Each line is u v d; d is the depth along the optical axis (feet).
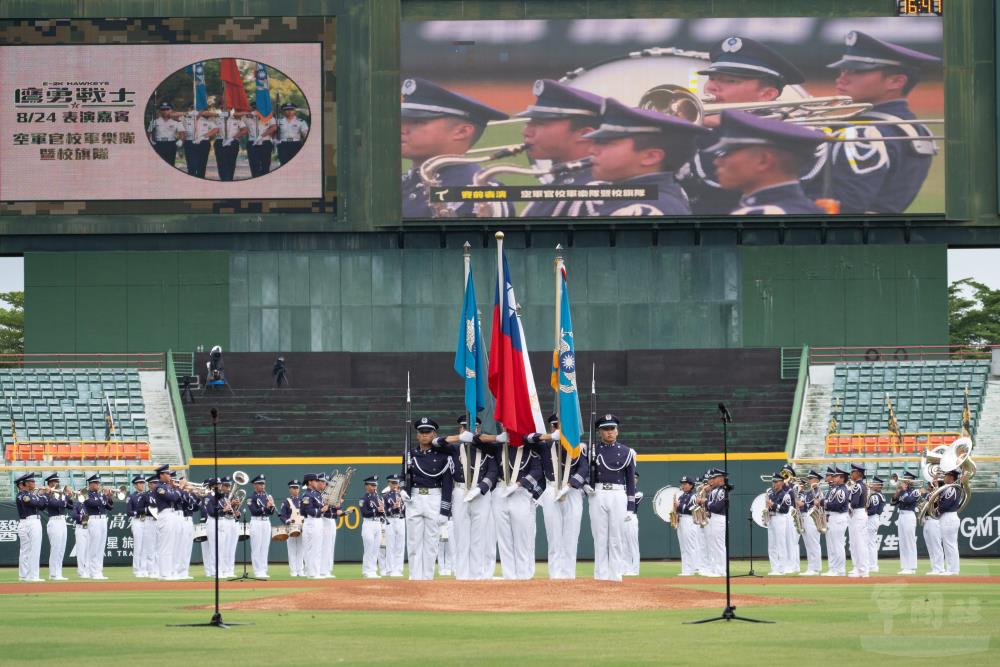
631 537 142.51
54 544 146.82
